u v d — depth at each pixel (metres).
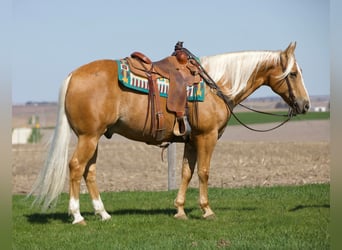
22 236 8.93
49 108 105.25
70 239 8.70
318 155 24.06
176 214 10.45
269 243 8.35
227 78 10.31
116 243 8.38
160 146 10.27
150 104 9.54
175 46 10.21
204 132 9.91
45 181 9.23
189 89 9.75
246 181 16.70
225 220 10.26
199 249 8.02
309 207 11.73
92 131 9.26
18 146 33.44
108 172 19.91
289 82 10.56
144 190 15.51
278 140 37.06
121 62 9.55
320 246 8.17
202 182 10.18
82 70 9.39
